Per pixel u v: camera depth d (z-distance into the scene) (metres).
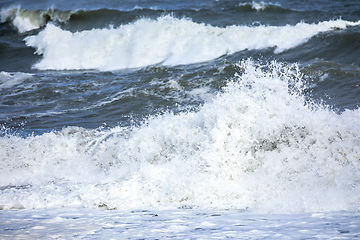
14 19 72.00
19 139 27.47
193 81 40.53
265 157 18.22
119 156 23.20
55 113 35.97
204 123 21.56
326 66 39.50
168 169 20.30
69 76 48.22
